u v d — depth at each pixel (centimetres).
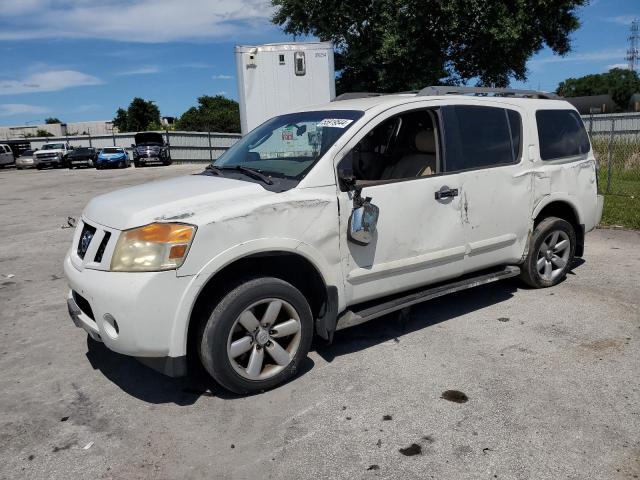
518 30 1738
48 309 543
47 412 345
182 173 2620
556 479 268
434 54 1853
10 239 914
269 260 372
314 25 1945
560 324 457
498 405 334
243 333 348
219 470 283
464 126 455
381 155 465
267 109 1034
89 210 381
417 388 358
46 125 8612
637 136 1634
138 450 303
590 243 746
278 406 342
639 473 271
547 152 517
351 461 287
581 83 7606
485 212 461
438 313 491
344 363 397
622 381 360
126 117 8394
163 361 327
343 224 377
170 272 317
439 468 279
